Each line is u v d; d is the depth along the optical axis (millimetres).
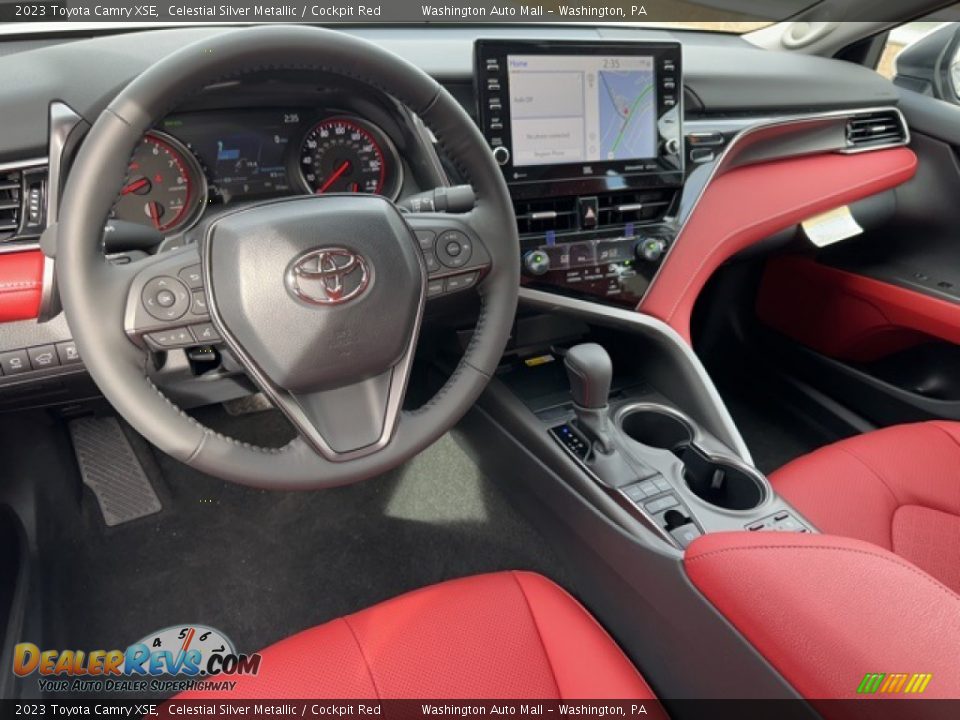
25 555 1199
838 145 1488
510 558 1390
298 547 1401
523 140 1113
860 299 1621
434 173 1061
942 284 1516
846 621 597
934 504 1020
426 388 1521
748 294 1877
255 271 712
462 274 839
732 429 1162
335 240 731
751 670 671
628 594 967
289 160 1036
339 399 780
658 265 1260
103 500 1424
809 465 1090
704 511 961
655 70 1175
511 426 1214
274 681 737
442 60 1154
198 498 1472
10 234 853
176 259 714
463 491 1524
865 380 1605
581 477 1043
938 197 1577
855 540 706
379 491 1521
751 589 676
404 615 809
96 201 645
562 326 1375
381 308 760
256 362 735
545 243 1182
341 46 703
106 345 679
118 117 635
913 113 1602
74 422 1482
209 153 989
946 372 1530
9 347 892
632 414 1230
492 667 760
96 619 1250
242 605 1297
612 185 1192
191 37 1048
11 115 840
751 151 1374
